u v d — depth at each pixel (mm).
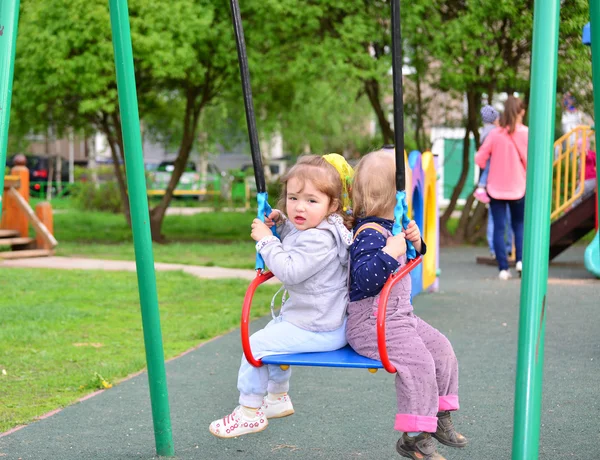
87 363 5316
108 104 13211
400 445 3086
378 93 15727
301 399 4375
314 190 3062
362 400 4340
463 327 6277
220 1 13789
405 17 12305
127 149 3336
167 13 13062
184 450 3566
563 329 6105
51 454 3510
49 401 4395
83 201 27250
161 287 8875
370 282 2918
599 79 3023
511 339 5805
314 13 13117
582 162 10375
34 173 34531
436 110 16375
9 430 3867
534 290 2553
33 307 7445
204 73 14578
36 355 5535
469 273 10133
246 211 26781
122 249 13828
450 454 3453
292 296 3135
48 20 12969
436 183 8133
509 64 12641
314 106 21094
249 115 3076
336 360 2912
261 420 3213
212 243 15555
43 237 12656
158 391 3451
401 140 2820
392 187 3105
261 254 3090
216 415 4098
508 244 11383
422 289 7582
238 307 7531
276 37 13859
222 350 5625
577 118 13406
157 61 12945
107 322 6852
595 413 3994
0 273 10133
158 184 31969
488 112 9422
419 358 2969
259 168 3117
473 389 4477
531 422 2545
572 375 4742
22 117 14898
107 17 12727
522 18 11320
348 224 3172
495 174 9078
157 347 3420
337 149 29047
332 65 12906
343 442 3656
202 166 33938
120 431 3836
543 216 2557
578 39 7426
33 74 13109
